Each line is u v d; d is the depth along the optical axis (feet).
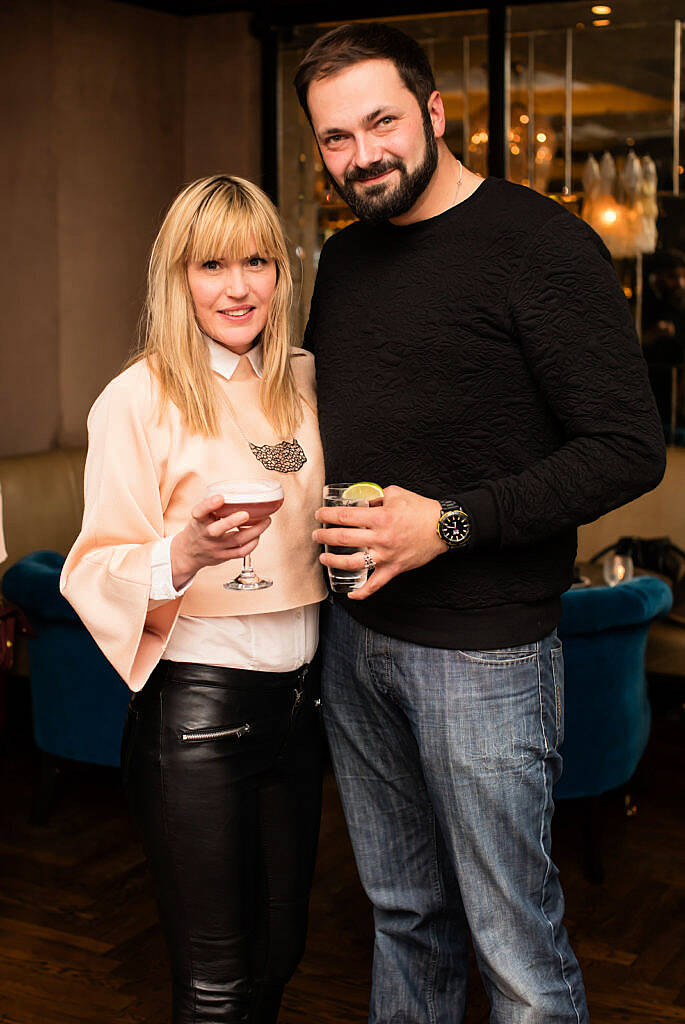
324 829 11.73
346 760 6.74
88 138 16.57
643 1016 8.41
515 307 5.59
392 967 6.86
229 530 5.34
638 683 10.75
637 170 16.52
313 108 5.84
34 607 11.00
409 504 5.51
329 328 6.29
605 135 16.58
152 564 5.63
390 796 6.72
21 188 16.11
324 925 9.81
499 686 6.00
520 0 16.42
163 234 6.00
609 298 5.54
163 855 6.12
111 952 9.30
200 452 6.01
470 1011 8.52
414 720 6.20
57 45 15.98
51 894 10.28
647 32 16.06
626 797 12.19
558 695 6.32
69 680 11.12
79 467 15.72
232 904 6.14
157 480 5.97
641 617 10.20
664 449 5.63
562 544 6.12
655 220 16.62
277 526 6.15
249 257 5.98
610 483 5.48
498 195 5.78
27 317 16.40
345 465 6.15
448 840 6.25
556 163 16.92
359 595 5.56
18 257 16.24
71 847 11.27
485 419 5.80
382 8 17.10
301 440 6.35
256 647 6.12
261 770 6.25
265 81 17.90
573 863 11.03
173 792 6.02
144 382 5.98
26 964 9.11
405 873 6.81
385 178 5.71
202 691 6.03
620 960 9.20
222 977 6.17
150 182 17.67
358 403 6.06
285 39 17.76
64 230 16.35
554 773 6.41
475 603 5.94
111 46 16.76
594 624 9.91
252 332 6.09
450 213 5.83
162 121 17.80
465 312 5.73
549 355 5.53
